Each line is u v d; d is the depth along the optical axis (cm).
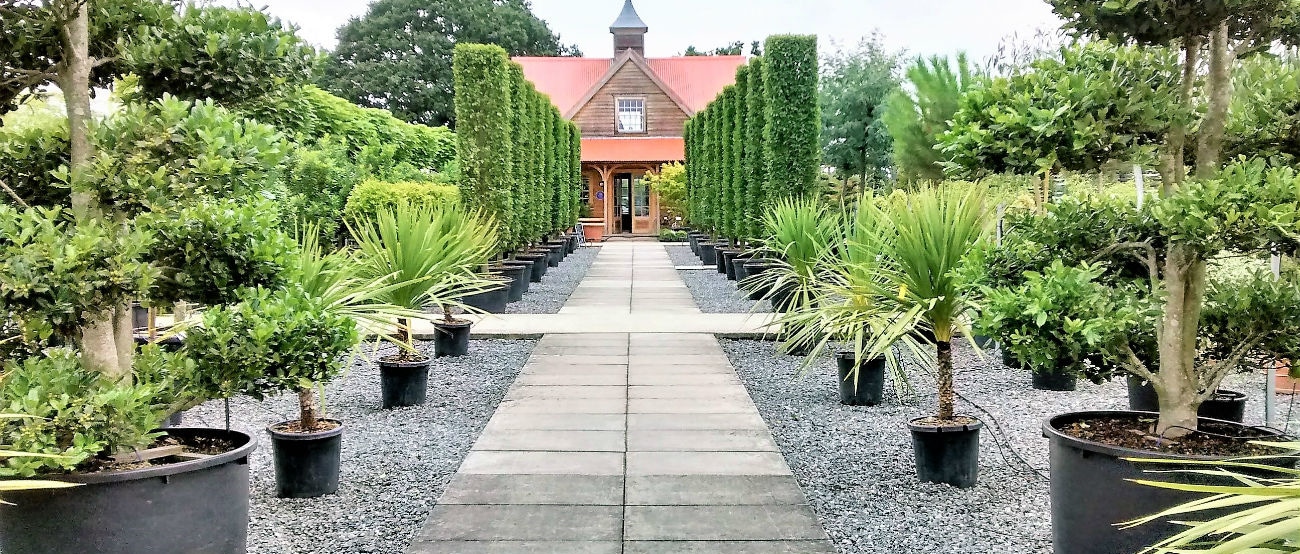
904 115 1522
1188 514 255
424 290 634
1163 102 273
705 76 3550
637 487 392
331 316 280
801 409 569
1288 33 285
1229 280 360
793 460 445
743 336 865
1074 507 277
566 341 832
